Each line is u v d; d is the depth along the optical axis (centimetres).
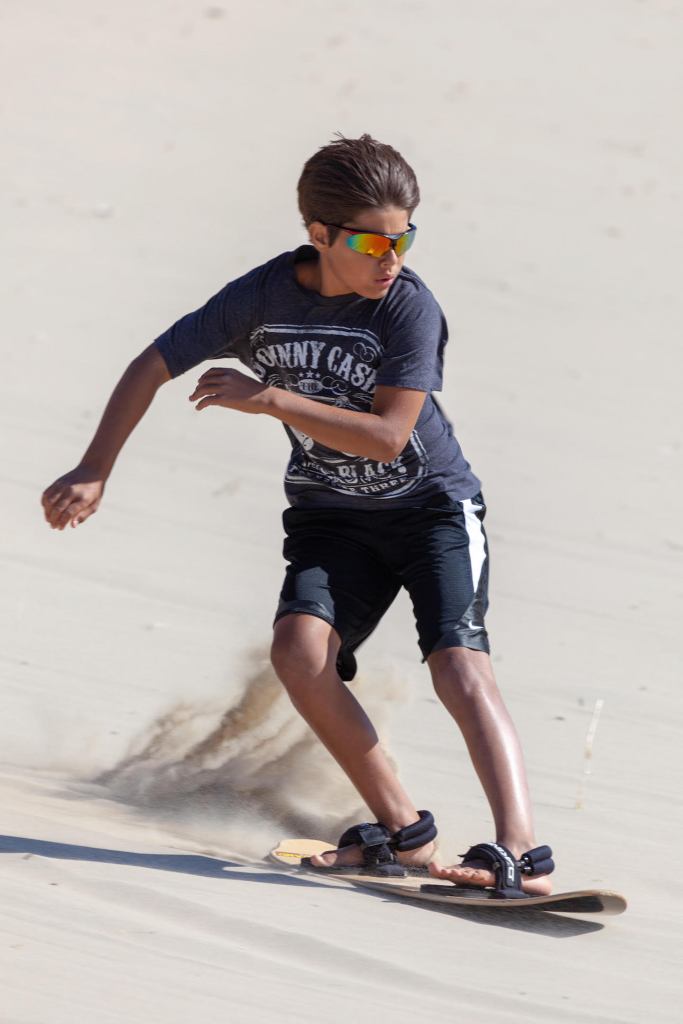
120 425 1545
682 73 9494
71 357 4253
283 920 1315
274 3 10062
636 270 6184
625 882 1569
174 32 9344
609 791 1866
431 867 1423
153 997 1112
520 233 6519
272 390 1448
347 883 1463
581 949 1345
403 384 1483
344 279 1473
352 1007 1141
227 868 1459
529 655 2431
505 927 1380
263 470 3406
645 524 3294
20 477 3106
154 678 2106
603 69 9412
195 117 7856
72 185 6519
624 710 2202
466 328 5097
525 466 3675
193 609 2453
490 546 3045
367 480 1565
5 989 1091
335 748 1528
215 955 1209
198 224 6138
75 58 8631
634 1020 1193
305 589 1555
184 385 4078
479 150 7744
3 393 3788
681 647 2542
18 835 1464
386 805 1533
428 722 2059
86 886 1327
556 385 4512
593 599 2773
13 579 2481
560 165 7675
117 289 5116
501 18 10169
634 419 4234
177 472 3316
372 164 1440
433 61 9206
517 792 1480
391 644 2428
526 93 8825
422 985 1210
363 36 9562
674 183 7612
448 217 6631
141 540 2809
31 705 1955
